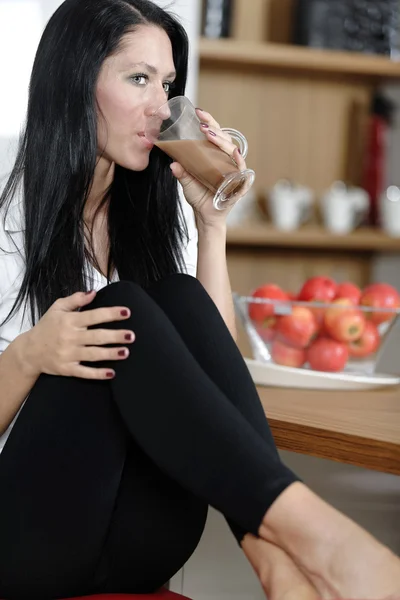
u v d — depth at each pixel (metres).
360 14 3.66
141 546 1.41
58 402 1.37
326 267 3.92
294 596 1.19
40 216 1.71
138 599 1.37
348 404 1.58
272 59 3.53
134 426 1.29
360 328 1.72
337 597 1.18
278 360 1.76
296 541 1.21
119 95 1.71
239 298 1.78
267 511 1.22
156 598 1.39
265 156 3.83
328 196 3.66
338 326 1.71
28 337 1.41
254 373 1.74
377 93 3.95
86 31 1.71
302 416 1.45
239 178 1.70
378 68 3.67
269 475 1.22
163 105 1.70
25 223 1.72
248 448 1.24
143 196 1.84
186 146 1.69
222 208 1.79
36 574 1.36
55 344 1.36
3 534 1.36
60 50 1.73
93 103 1.72
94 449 1.35
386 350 1.90
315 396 1.65
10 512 1.35
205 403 1.27
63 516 1.34
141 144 1.73
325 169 3.92
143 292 1.39
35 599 1.39
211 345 1.41
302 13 3.61
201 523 1.48
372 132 3.81
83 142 1.72
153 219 1.85
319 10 3.61
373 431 1.35
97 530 1.35
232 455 1.23
